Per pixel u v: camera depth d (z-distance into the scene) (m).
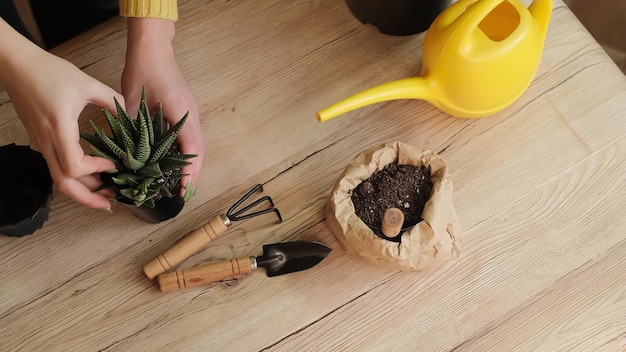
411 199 0.94
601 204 1.00
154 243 0.98
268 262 0.95
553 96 1.05
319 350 0.94
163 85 0.98
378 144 1.03
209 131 1.03
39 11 1.13
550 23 1.09
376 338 0.94
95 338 0.94
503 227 0.99
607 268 0.97
